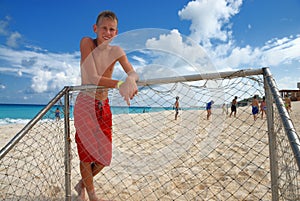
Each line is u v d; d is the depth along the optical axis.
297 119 10.53
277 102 1.84
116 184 3.47
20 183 3.47
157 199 2.96
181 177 3.65
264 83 2.29
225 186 3.29
